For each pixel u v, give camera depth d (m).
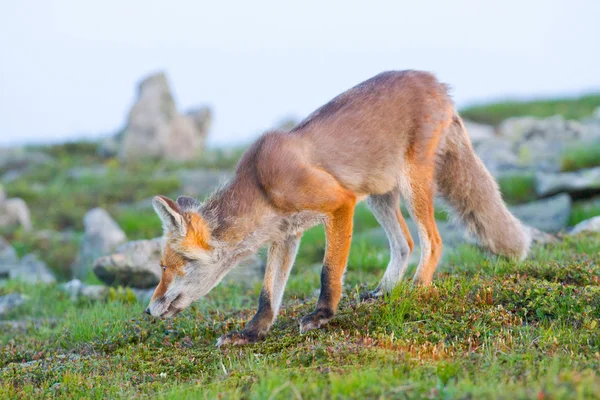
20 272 31.73
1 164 60.72
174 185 48.81
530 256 20.41
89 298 23.45
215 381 12.85
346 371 11.95
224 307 20.02
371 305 15.84
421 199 17.42
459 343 13.88
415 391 10.55
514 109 67.75
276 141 15.78
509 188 36.88
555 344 13.25
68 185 51.47
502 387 10.43
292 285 22.33
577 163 39.06
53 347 18.19
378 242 30.77
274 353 14.52
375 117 16.77
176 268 15.48
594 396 9.30
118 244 32.56
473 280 17.02
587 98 71.69
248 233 15.67
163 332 17.45
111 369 15.13
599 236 22.69
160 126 58.78
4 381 14.75
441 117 17.61
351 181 16.39
